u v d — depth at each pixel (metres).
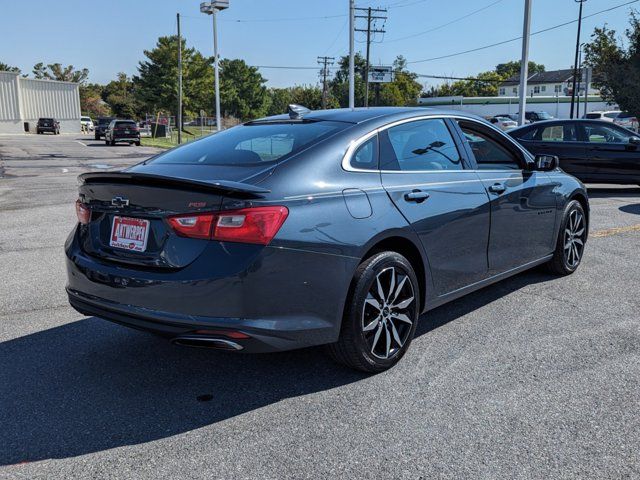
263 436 2.84
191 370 3.61
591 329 4.23
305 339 3.08
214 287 2.84
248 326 2.86
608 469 2.54
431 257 3.73
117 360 3.76
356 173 3.38
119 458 2.65
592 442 2.75
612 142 11.59
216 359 3.77
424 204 3.65
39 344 4.02
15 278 5.64
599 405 3.11
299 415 3.04
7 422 2.97
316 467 2.58
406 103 108.69
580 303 4.81
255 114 117.25
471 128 4.44
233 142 3.76
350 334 3.28
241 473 2.53
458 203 3.91
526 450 2.69
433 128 4.06
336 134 3.48
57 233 7.91
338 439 2.80
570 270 5.63
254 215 2.85
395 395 3.24
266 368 3.62
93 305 3.26
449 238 3.86
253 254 2.84
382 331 3.49
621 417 2.98
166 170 3.44
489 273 4.36
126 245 3.17
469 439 2.79
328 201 3.14
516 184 4.59
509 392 3.26
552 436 2.81
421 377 3.46
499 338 4.06
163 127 54.06
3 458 2.65
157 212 3.01
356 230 3.20
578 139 11.77
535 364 3.63
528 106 74.19
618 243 7.05
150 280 2.96
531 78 108.56
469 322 4.39
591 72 22.05
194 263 2.88
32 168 19.48
